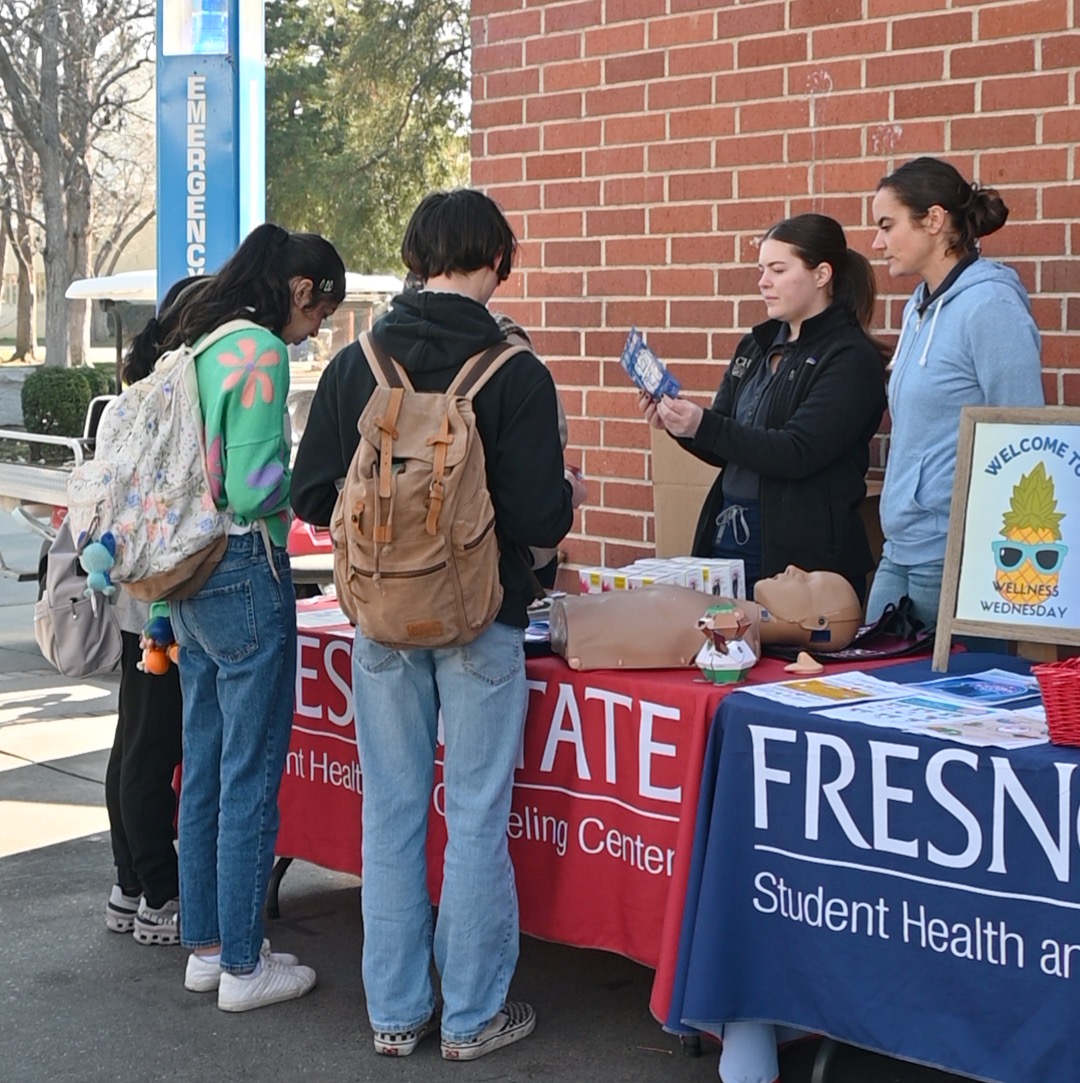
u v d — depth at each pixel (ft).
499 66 17.35
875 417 12.59
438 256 10.32
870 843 9.02
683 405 11.96
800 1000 9.41
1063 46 13.07
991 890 8.56
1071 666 8.64
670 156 15.87
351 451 10.43
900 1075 10.61
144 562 10.93
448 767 10.62
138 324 74.08
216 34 17.89
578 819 10.82
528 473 10.10
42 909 14.28
